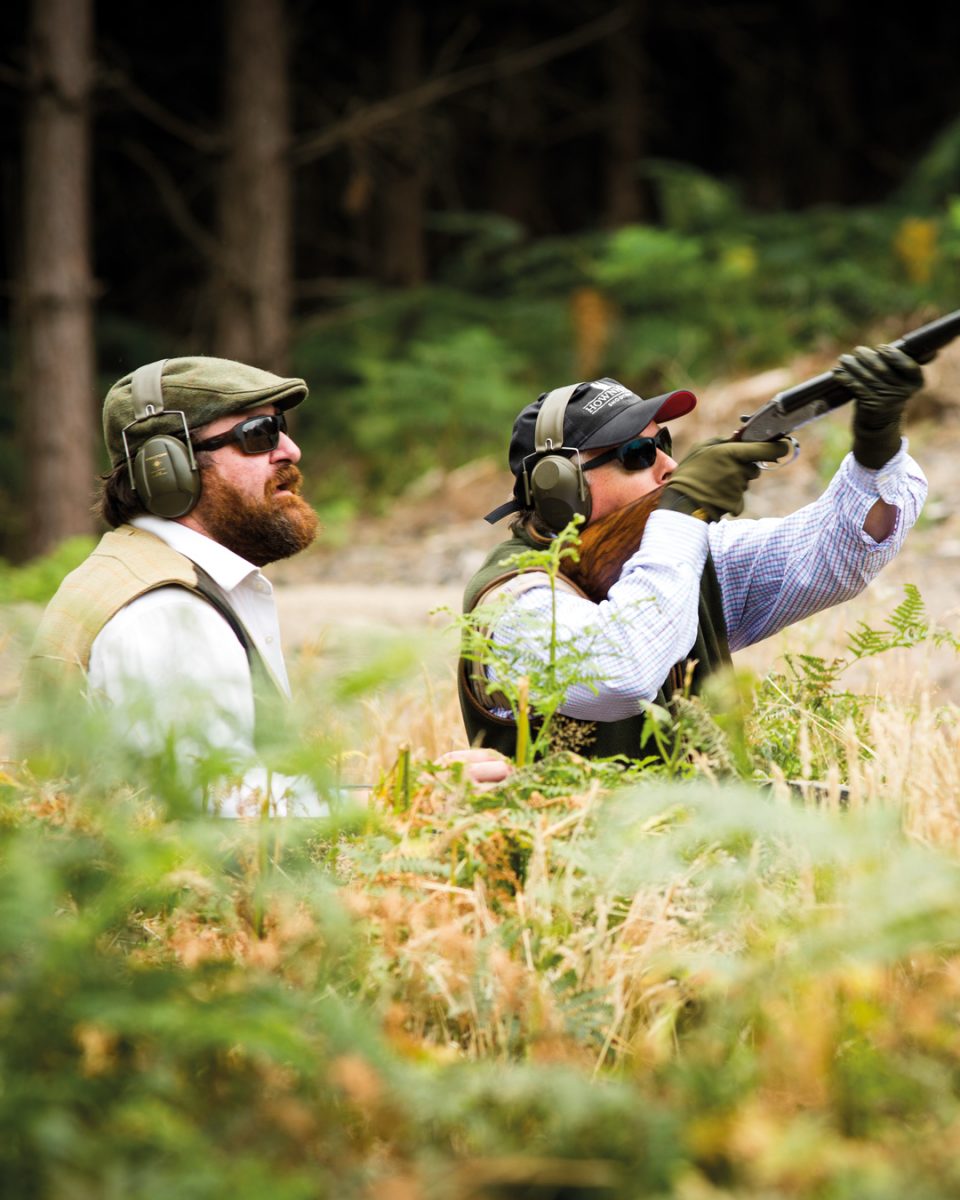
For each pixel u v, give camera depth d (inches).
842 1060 158.1
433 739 316.2
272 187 1424.7
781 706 274.5
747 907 183.5
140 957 180.7
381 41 1841.8
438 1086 146.9
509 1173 134.0
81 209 1220.5
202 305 1584.6
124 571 265.3
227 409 283.1
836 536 309.4
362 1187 137.7
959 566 645.9
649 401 295.3
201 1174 129.0
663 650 261.7
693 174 1653.5
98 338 1708.9
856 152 2290.8
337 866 206.4
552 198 2268.7
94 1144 130.9
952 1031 163.0
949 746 238.5
